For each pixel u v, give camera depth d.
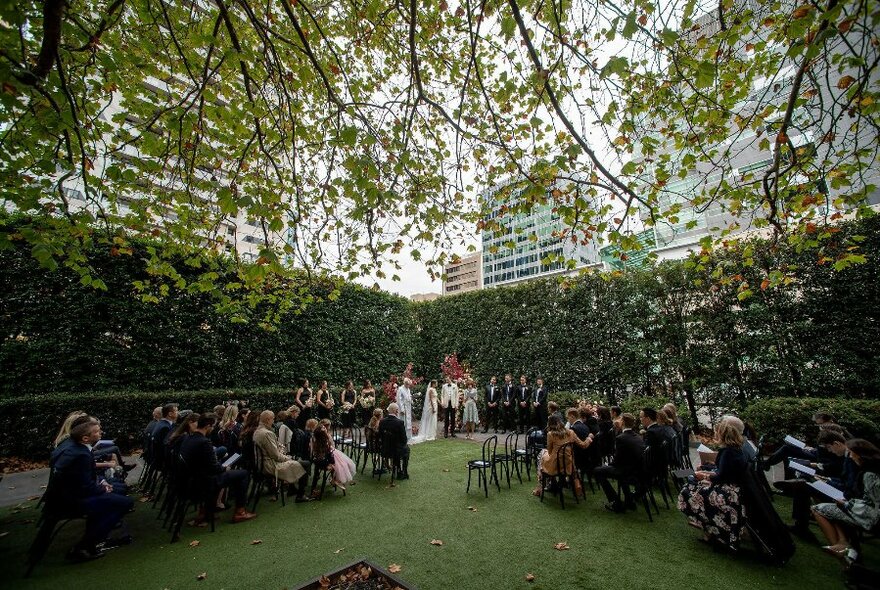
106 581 3.69
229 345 11.36
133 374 9.55
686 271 10.48
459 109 3.79
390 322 16.84
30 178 3.95
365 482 6.98
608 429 6.75
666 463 5.60
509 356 14.73
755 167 5.59
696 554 4.21
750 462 4.57
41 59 2.77
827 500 5.06
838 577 3.74
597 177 4.11
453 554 4.22
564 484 6.33
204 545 4.46
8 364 8.12
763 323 9.33
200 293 10.78
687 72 4.06
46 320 8.52
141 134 3.93
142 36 4.66
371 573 3.60
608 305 12.21
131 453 8.73
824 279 8.51
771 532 3.98
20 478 6.82
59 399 7.95
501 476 7.34
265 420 5.91
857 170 4.20
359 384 14.95
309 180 5.93
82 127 4.02
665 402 9.75
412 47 3.41
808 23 2.83
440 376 17.28
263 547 4.40
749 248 9.05
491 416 13.10
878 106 3.43
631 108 4.17
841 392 8.27
